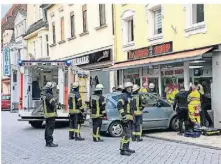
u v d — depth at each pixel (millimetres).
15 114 29609
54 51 32906
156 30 19125
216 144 11625
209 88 15445
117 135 14297
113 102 14453
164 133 14570
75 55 28516
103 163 9258
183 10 16500
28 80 19141
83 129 17516
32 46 40031
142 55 19578
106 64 23531
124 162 9305
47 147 12102
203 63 15758
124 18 21562
